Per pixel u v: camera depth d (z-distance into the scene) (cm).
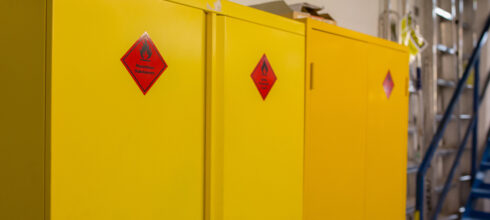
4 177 89
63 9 79
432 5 347
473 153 404
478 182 391
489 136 418
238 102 118
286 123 137
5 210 90
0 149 90
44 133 79
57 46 78
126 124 91
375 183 189
